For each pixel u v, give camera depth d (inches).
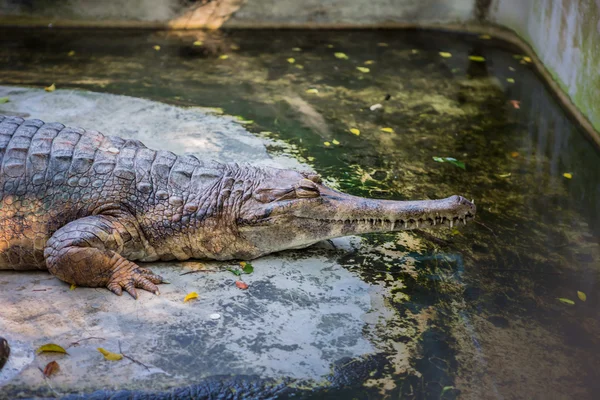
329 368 82.1
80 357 80.4
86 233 87.6
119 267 88.7
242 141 119.9
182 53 159.3
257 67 152.9
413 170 118.3
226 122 126.1
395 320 88.8
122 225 90.8
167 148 114.5
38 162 90.9
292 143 121.9
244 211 93.1
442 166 120.3
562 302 94.1
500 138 130.5
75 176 91.0
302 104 136.8
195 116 127.0
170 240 92.6
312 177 96.7
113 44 163.0
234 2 177.6
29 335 82.1
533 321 91.0
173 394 78.1
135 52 157.9
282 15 179.2
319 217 94.0
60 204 90.4
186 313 86.4
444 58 166.1
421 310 90.7
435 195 112.3
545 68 153.9
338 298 90.7
